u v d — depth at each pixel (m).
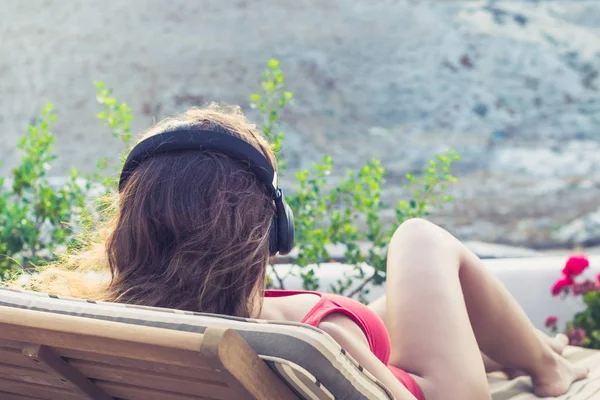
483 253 5.82
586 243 11.47
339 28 18.02
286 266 2.94
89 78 16.58
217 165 1.22
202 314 1.11
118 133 3.11
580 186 14.10
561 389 2.00
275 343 1.04
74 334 1.08
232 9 17.72
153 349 1.02
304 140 16.30
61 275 1.42
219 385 1.08
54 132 15.36
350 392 1.07
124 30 17.02
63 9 16.81
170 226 1.21
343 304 1.32
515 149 16.08
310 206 3.03
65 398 1.35
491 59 18.00
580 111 17.45
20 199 3.13
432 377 1.50
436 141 16.45
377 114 17.25
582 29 18.75
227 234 1.20
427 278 1.61
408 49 18.05
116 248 1.27
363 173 3.07
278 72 3.09
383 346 1.36
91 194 3.09
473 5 18.62
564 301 2.84
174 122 1.29
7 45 16.47
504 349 1.94
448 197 3.03
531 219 12.33
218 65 17.34
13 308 1.14
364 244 5.12
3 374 1.36
